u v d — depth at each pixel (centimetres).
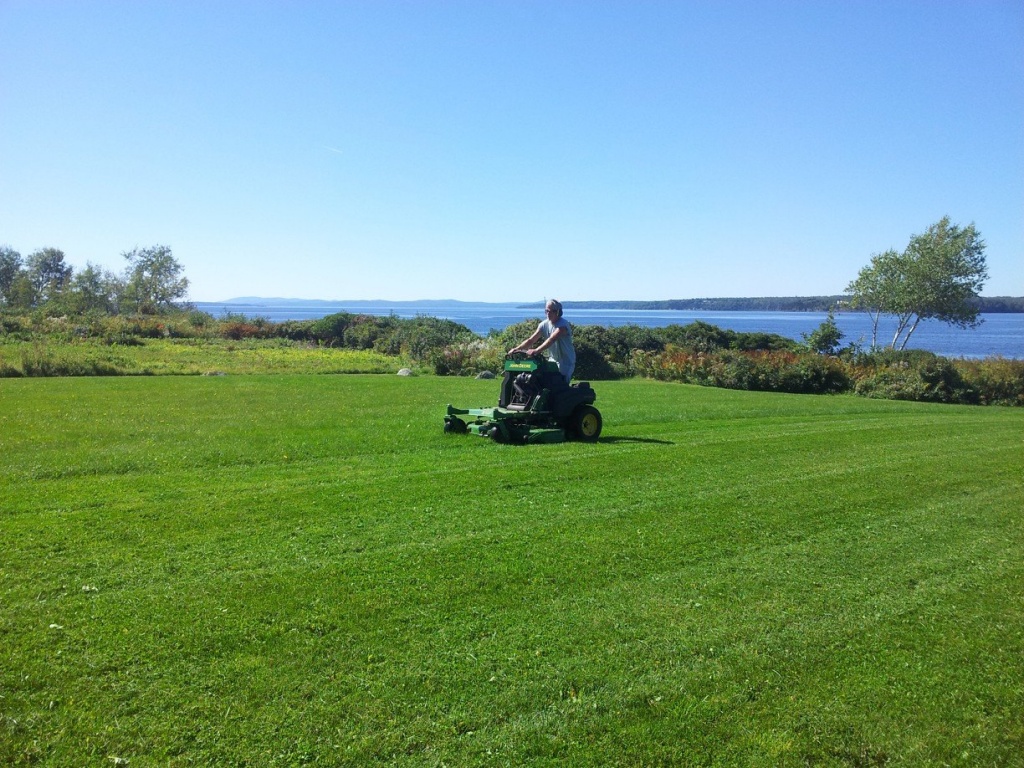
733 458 992
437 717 363
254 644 418
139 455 886
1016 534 684
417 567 540
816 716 383
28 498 681
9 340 3180
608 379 2848
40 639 410
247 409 1365
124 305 5347
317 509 672
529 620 467
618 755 345
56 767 313
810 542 641
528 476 834
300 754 331
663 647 443
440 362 2728
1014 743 371
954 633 479
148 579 499
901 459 1025
